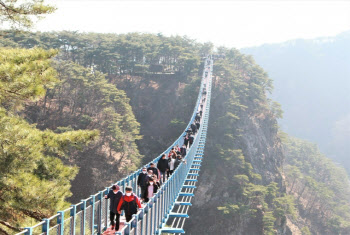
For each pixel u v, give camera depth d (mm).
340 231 166125
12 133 15867
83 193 94875
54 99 118875
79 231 12859
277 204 130500
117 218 14445
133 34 184125
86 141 18688
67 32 151875
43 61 15727
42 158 17719
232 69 178750
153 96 156750
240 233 122625
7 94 15617
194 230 125125
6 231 16297
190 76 164500
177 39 187000
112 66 151000
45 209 16031
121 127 103625
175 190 26125
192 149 41875
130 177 20922
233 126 157000
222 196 128625
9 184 15570
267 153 163500
